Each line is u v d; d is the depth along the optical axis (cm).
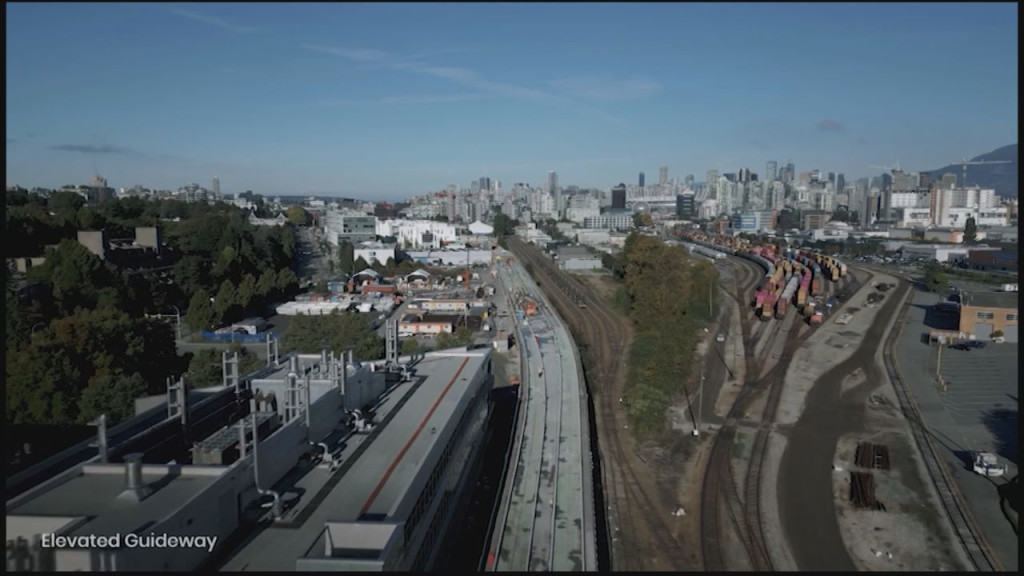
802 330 8338
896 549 3269
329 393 3331
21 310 6022
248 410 3456
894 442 4616
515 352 7281
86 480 2484
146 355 5547
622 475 4141
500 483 3772
